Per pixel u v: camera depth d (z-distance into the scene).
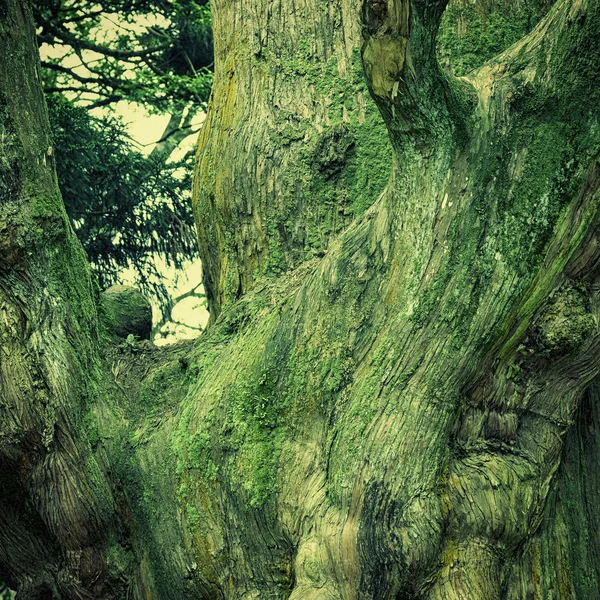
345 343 3.83
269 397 4.00
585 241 3.66
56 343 4.12
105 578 4.24
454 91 3.51
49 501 4.15
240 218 4.68
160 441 4.25
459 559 3.66
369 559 3.62
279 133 4.64
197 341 4.61
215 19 5.09
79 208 11.70
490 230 3.61
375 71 3.37
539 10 4.67
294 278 4.43
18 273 4.06
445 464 3.72
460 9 4.64
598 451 4.58
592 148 3.62
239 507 4.01
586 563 4.44
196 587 4.15
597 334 3.74
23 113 4.12
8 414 4.02
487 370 3.77
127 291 4.97
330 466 3.79
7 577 4.70
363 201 4.46
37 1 12.11
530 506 3.79
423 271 3.65
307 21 4.75
